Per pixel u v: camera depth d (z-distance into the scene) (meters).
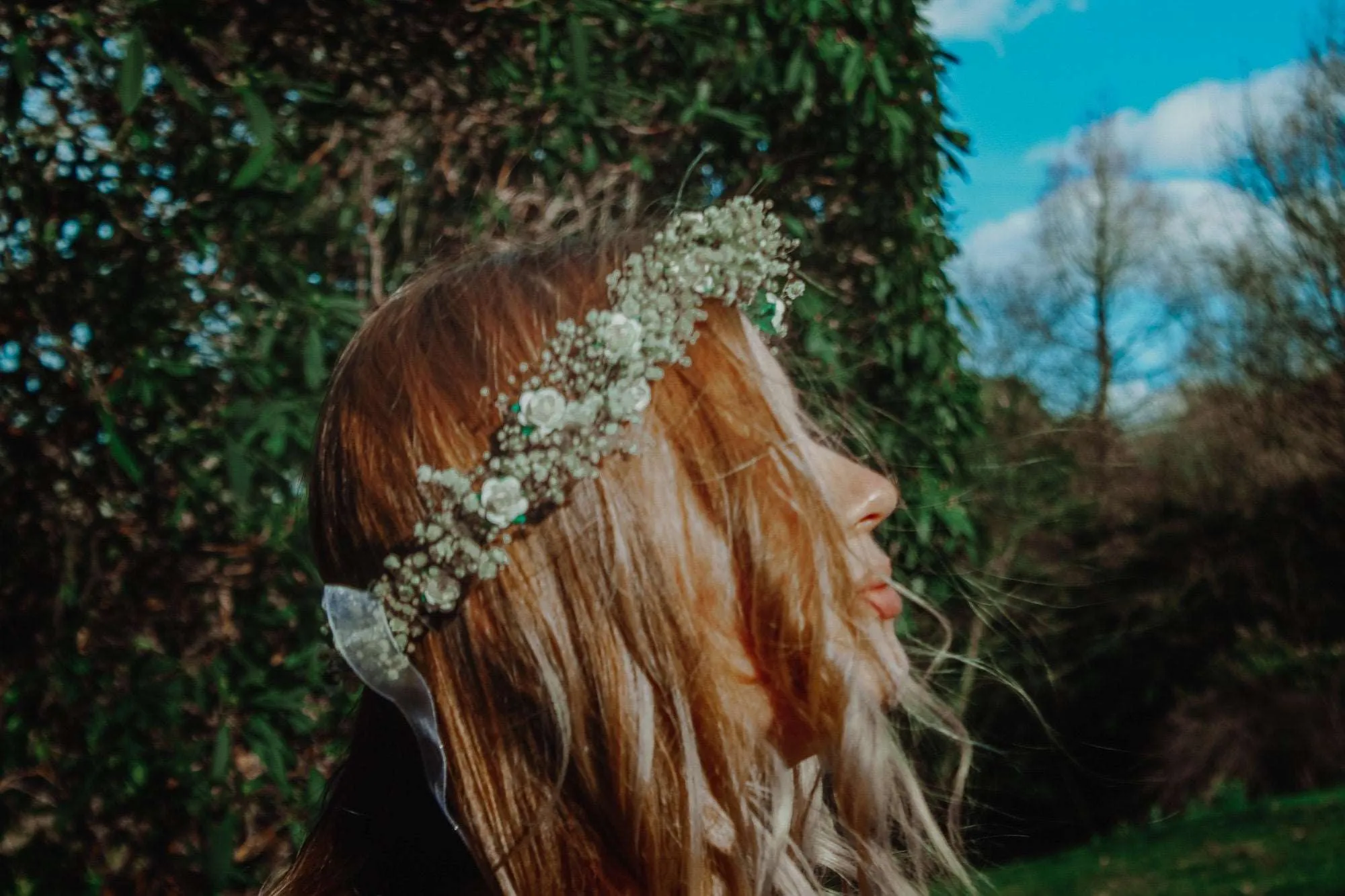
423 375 0.81
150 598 2.16
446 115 2.54
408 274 2.31
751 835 0.73
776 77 2.79
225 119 2.29
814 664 0.74
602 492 0.74
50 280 2.03
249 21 2.33
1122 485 10.08
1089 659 9.56
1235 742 8.81
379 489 0.79
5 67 2.03
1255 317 11.22
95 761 2.00
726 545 0.75
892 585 0.84
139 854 2.02
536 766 0.73
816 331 2.50
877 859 0.78
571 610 0.73
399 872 0.81
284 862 1.92
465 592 0.75
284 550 2.08
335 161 2.48
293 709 2.09
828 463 0.85
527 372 0.78
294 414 2.03
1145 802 8.72
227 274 2.16
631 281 0.80
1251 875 5.30
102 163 2.08
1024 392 5.89
